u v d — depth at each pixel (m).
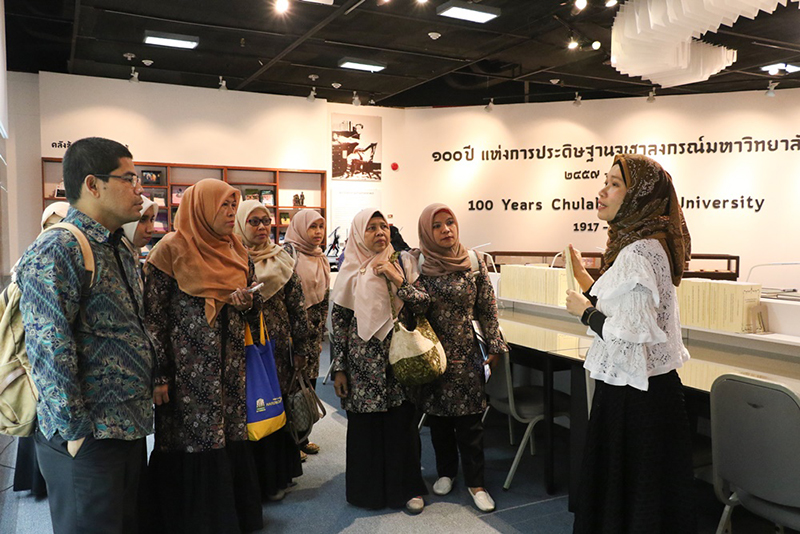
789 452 1.93
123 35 6.20
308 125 8.45
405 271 2.95
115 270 1.82
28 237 7.28
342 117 8.76
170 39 6.27
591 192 8.96
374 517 2.85
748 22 5.97
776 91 8.46
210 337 2.50
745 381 2.02
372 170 8.94
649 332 1.90
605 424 2.08
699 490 3.14
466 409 2.93
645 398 1.99
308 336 3.14
